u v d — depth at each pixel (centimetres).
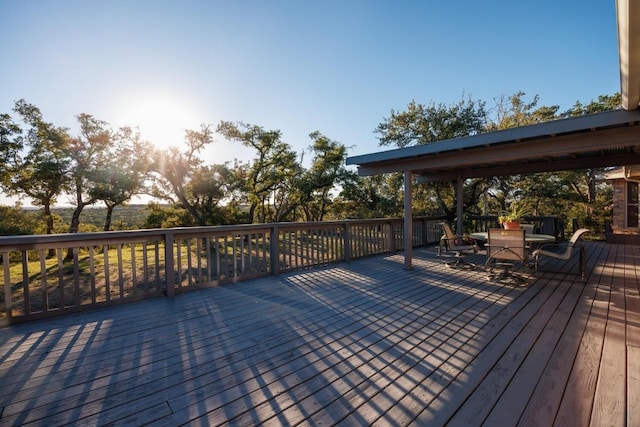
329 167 1870
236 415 172
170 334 286
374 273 536
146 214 1691
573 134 399
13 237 302
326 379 209
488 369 218
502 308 348
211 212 1611
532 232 629
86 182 1357
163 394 193
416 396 188
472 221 1124
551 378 204
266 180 1819
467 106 1224
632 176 909
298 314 337
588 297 385
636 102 311
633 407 173
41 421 168
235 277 477
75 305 342
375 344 262
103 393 194
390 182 1496
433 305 362
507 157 454
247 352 250
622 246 831
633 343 255
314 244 597
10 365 229
